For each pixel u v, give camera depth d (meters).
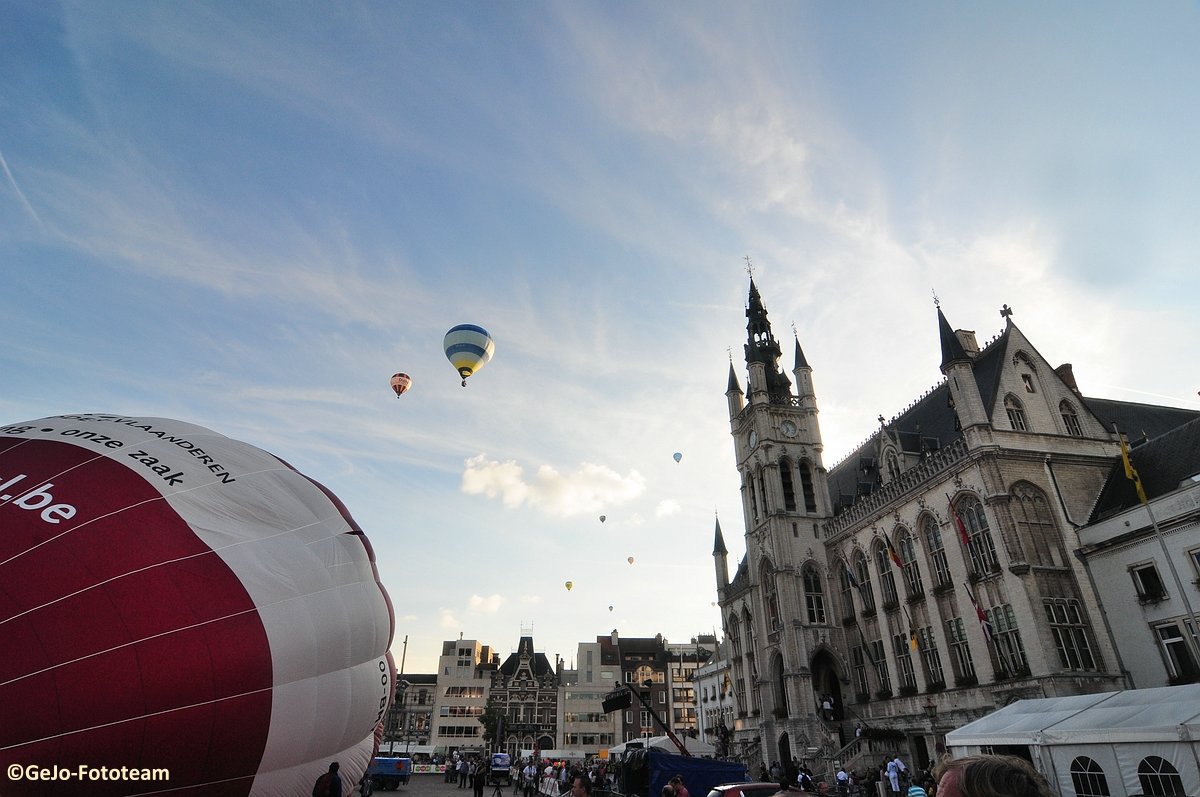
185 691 11.95
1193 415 51.53
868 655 50.75
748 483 65.38
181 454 15.02
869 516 51.78
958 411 42.66
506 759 56.91
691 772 26.16
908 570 47.28
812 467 62.31
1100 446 42.50
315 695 14.29
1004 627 37.81
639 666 120.00
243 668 12.75
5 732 10.45
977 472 40.59
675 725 115.50
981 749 26.73
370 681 16.62
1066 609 36.53
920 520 45.94
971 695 39.53
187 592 12.59
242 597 13.26
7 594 11.16
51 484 12.94
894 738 45.09
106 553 12.21
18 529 11.95
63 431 14.52
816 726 49.94
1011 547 37.69
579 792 14.93
